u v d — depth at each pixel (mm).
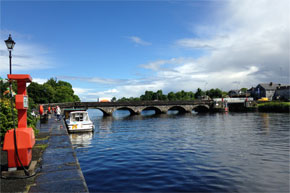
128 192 7996
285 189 8492
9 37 6672
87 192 5242
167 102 74500
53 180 6004
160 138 22062
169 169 10930
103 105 64688
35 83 76125
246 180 9438
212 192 8102
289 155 14211
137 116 66375
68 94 100500
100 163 12164
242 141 19797
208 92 146750
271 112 71312
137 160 12836
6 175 6141
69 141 12547
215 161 12617
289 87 107750
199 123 39375
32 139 6668
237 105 85625
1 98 13820
